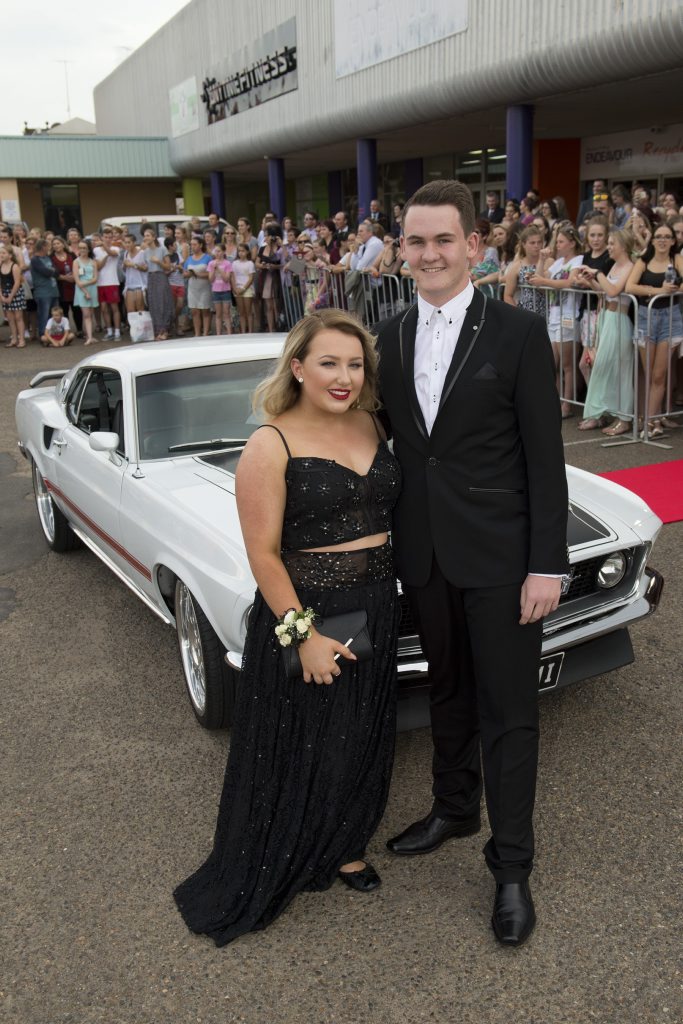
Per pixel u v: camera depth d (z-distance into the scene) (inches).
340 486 93.4
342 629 94.3
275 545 93.4
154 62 1115.3
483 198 824.9
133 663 164.4
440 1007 88.6
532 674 97.1
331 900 104.7
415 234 89.6
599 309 289.4
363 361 93.9
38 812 122.9
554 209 398.0
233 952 97.2
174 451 162.7
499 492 93.7
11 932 101.5
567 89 442.9
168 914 103.4
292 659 93.3
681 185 647.8
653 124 639.1
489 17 464.4
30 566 217.8
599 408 291.6
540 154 745.0
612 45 392.5
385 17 560.4
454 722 106.7
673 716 139.3
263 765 99.1
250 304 554.3
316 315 92.3
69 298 644.1
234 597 118.5
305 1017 88.2
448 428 92.8
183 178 1152.2
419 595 99.6
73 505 194.4
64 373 253.4
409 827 113.2
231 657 121.2
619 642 132.2
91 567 215.2
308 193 1182.9
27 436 227.5
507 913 96.3
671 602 176.6
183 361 175.5
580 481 150.3
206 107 946.1
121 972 95.1
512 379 90.7
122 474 161.2
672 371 289.4
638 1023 85.6
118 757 135.0
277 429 94.3
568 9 410.6
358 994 90.7
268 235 537.0
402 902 103.7
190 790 126.3
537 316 91.5
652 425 288.2
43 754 136.6
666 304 278.2
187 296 605.3
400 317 98.3
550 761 128.9
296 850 99.8
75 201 1206.9
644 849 110.3
